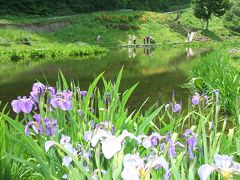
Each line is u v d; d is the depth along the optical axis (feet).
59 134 12.09
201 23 186.09
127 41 129.90
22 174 13.53
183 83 45.70
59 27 123.03
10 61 72.08
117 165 7.41
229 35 178.19
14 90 40.50
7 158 12.48
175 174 7.72
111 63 69.97
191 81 44.42
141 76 52.44
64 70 58.23
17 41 95.30
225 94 28.32
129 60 76.28
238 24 194.70
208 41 157.79
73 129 12.28
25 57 80.02
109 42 125.18
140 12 159.94
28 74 53.06
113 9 171.94
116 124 11.53
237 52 68.03
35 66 63.87
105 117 12.69
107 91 14.76
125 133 7.07
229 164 6.30
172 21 164.66
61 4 151.02
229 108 27.94
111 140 6.89
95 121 13.84
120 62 72.02
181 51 103.35
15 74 53.06
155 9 205.26
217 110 11.90
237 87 27.43
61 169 11.10
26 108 10.55
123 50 106.83
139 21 150.51
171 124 12.58
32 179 14.10
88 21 133.59
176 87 42.60
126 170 6.47
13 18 126.41
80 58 81.20
